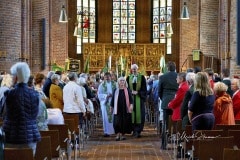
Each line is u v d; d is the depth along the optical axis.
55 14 34.34
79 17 40.47
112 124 19.34
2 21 23.73
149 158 14.44
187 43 36.69
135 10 42.31
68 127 11.74
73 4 40.19
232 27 21.41
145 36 41.78
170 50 40.09
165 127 15.53
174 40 39.78
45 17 29.53
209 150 8.71
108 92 19.25
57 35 34.53
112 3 42.25
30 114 8.60
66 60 33.31
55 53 34.44
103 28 41.66
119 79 18.28
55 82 15.59
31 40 28.50
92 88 23.39
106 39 41.66
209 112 11.09
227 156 7.19
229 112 11.64
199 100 11.00
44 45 29.11
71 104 15.45
